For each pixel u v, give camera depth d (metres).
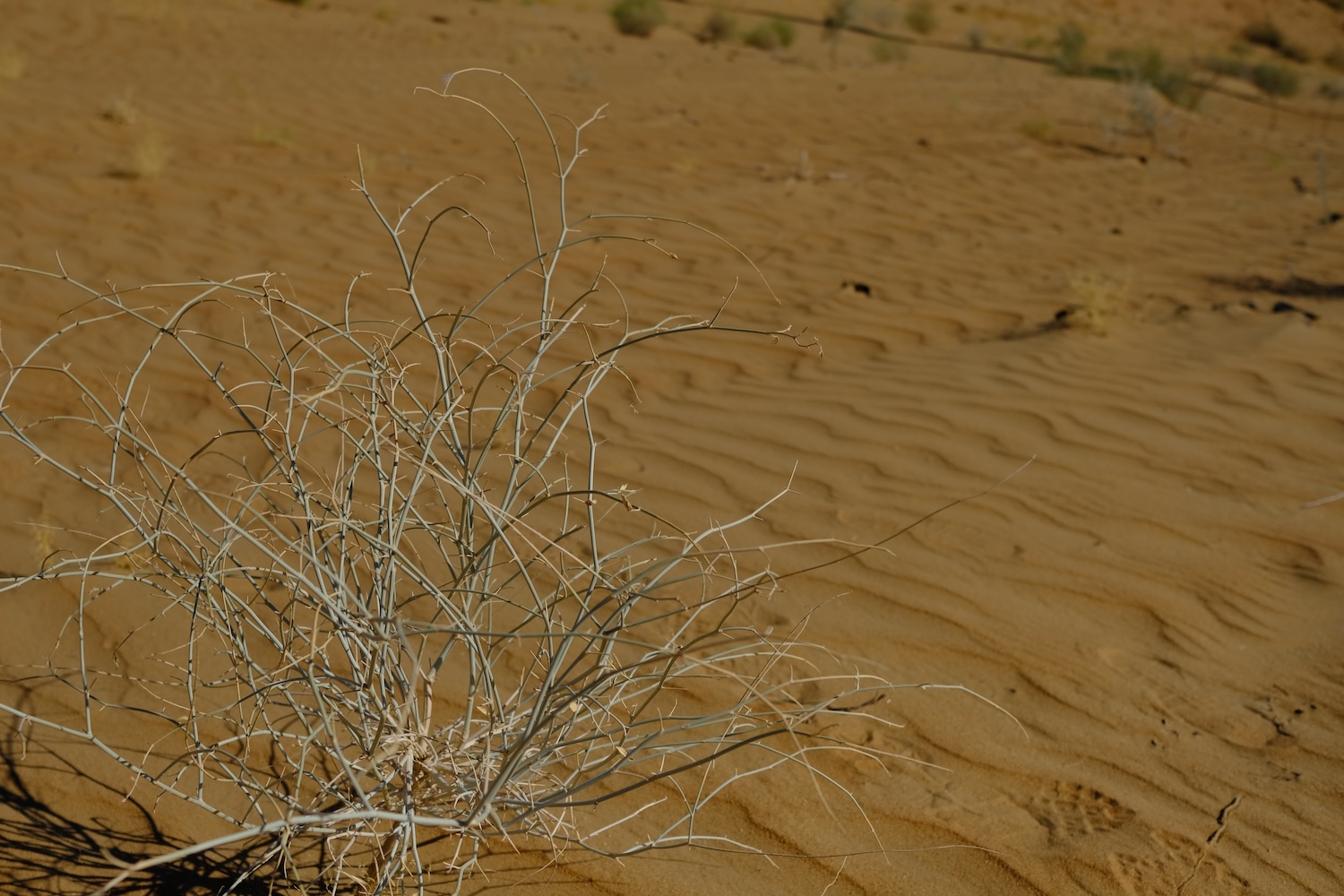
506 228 7.59
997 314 6.24
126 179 8.02
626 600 1.92
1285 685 2.91
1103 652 3.04
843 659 2.94
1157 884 2.24
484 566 2.03
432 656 2.82
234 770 2.41
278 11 17.88
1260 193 9.99
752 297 6.39
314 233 7.11
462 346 5.30
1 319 5.23
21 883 2.09
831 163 10.62
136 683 2.70
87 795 2.34
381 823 2.23
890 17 27.58
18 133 8.99
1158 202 9.50
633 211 8.24
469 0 21.88
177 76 12.43
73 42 13.73
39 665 2.76
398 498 3.58
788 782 2.48
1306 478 4.10
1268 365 5.21
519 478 3.90
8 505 3.61
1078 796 2.49
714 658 1.99
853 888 2.21
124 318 5.36
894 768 2.55
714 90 14.70
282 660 2.44
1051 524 3.73
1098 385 4.99
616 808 2.38
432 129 10.84
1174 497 3.95
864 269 7.11
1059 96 15.77
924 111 14.02
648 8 20.98
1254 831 2.39
